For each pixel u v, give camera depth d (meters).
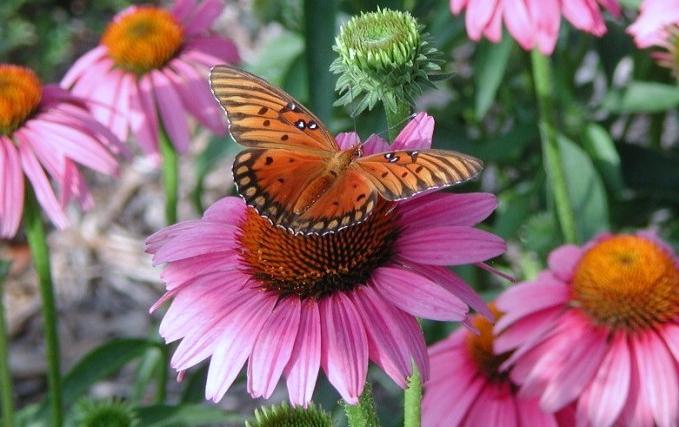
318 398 0.65
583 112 0.74
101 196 0.98
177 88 0.69
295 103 0.46
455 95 0.81
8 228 0.60
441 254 0.48
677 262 0.57
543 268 0.69
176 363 0.48
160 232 0.51
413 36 0.50
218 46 0.71
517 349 0.56
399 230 0.48
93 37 1.11
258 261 0.48
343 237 0.48
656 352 0.54
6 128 0.61
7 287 0.90
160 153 0.69
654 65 0.77
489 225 0.77
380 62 0.50
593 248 0.57
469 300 0.48
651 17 0.61
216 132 0.69
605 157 0.72
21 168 0.61
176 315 0.49
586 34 0.77
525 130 0.73
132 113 0.69
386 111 0.51
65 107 0.63
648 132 0.86
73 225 0.95
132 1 1.11
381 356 0.46
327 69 0.67
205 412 0.63
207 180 0.97
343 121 0.75
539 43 0.61
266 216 0.46
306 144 0.47
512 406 0.56
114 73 0.70
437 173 0.44
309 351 0.47
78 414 0.61
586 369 0.54
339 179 0.46
